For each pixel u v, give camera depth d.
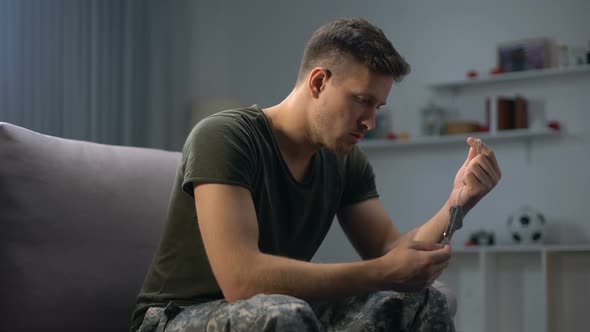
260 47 5.38
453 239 4.69
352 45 1.41
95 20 4.43
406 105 4.89
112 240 1.61
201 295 1.37
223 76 5.42
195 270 1.38
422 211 4.81
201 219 1.29
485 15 4.67
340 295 1.23
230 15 5.46
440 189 4.76
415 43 4.89
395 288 1.26
